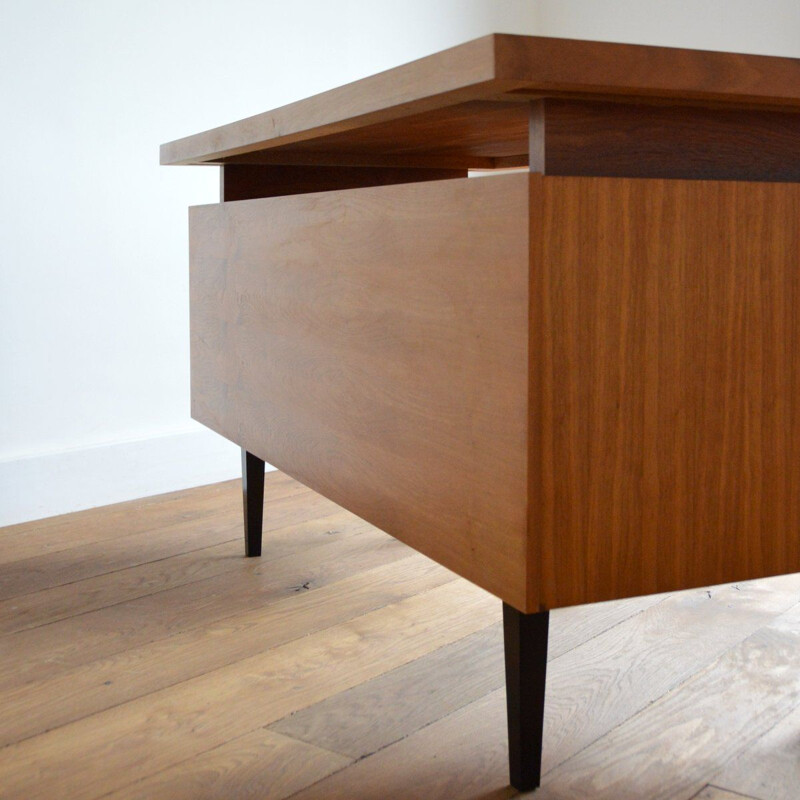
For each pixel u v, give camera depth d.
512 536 0.83
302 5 2.38
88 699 1.17
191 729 1.09
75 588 1.57
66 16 1.98
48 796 0.96
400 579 1.59
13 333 1.97
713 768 0.99
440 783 0.97
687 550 0.88
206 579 1.61
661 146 0.85
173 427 2.25
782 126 0.90
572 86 0.77
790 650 1.27
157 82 2.14
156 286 2.19
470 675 1.22
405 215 0.97
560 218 0.79
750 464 0.89
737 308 0.86
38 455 2.01
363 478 1.12
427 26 2.68
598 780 0.97
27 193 1.96
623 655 1.26
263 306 1.37
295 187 1.64
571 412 0.81
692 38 2.66
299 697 1.17
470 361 0.88
